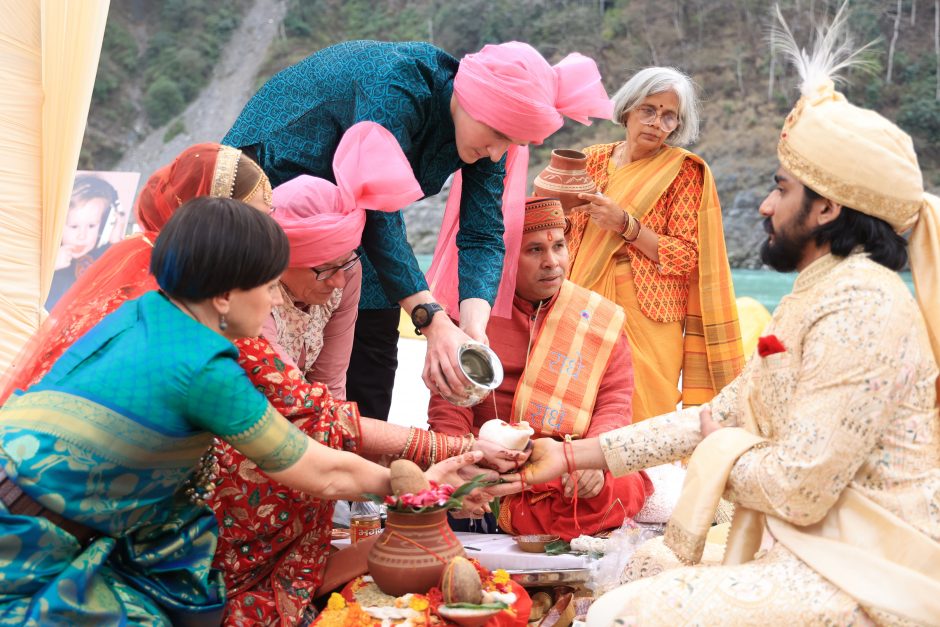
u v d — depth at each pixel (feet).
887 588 6.81
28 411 6.63
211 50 270.67
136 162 258.16
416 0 256.93
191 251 6.71
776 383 7.52
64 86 15.52
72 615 6.43
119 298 7.63
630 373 11.70
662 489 11.63
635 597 7.30
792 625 6.92
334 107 10.28
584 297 11.67
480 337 10.65
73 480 6.51
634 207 15.06
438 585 7.97
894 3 204.74
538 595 10.08
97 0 15.35
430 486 8.02
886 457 7.10
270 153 10.46
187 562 7.23
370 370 12.84
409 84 9.94
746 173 202.69
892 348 6.93
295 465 7.29
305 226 8.50
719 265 15.21
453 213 12.51
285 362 8.41
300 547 8.34
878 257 7.30
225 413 6.81
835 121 7.30
